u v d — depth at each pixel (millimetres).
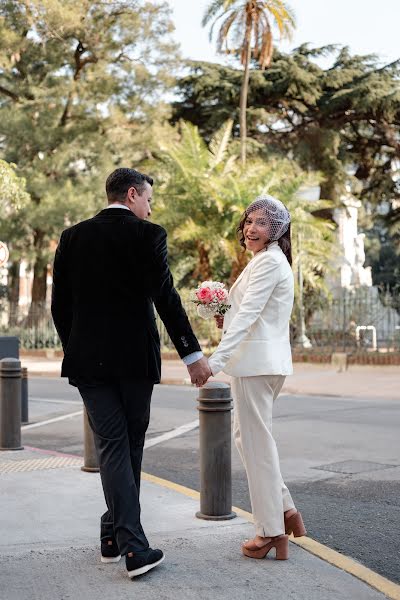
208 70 36125
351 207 38375
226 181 27625
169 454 8656
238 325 4211
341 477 7254
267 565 4273
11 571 4184
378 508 6055
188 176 27688
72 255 4180
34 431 10695
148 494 6062
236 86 35562
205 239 26844
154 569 4191
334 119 37219
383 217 40938
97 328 4066
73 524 5191
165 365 25422
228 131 29219
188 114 37531
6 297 38938
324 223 28188
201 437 5289
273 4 27719
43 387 17891
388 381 18031
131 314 4074
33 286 35812
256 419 4332
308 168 36750
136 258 4062
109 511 4277
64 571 4176
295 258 27109
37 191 32688
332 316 22984
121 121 33688
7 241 34125
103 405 4078
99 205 33219
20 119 32938
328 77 36156
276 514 4359
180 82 36688
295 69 34594
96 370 4035
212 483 5242
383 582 4051
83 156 35312
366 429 10359
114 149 34594
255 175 28172
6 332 33531
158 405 13641
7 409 8398
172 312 4074
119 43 33656
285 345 4402
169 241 28734
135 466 4219
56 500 5891
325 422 11125
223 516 5234
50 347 32031
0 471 7086
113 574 4117
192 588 3898
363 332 22109
